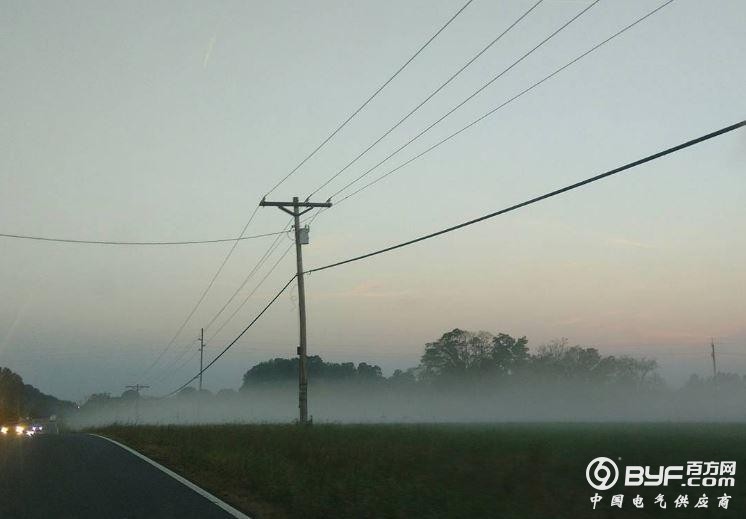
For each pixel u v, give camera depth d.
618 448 21.72
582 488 15.95
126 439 35.81
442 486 15.98
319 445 24.00
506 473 17.31
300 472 18.73
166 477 18.89
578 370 122.44
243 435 29.33
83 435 42.56
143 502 14.66
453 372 123.44
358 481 16.41
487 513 13.24
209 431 33.56
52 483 17.59
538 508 13.98
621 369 122.44
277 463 20.23
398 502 14.03
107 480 18.22
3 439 37.72
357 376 134.62
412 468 19.00
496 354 124.25
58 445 31.08
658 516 13.95
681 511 14.14
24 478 18.59
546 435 29.61
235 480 18.00
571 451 20.80
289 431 30.16
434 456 20.59
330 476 17.94
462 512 13.24
